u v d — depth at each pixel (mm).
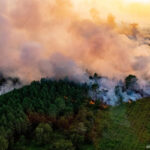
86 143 88062
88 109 111250
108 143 89750
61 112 102688
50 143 84562
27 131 91188
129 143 90688
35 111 100000
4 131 82250
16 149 81000
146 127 103000
